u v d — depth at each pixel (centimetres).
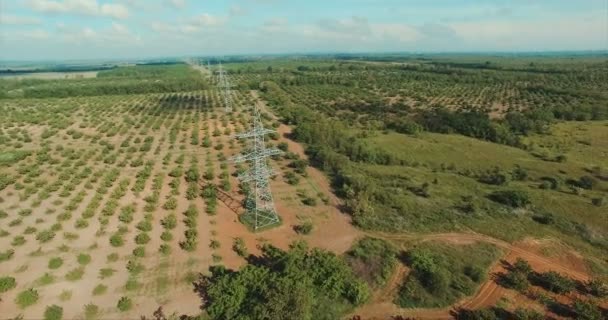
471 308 5444
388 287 5809
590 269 6266
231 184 9319
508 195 8338
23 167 9938
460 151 12319
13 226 7262
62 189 8825
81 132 13475
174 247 6725
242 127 14138
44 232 6881
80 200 8250
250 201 8194
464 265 6222
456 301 5556
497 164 11219
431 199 8506
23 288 5653
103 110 17150
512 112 17012
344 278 5647
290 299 4891
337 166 10331
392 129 14812
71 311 5300
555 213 7888
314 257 5947
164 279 5944
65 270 6053
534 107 18275
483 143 13312
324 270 5712
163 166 10331
